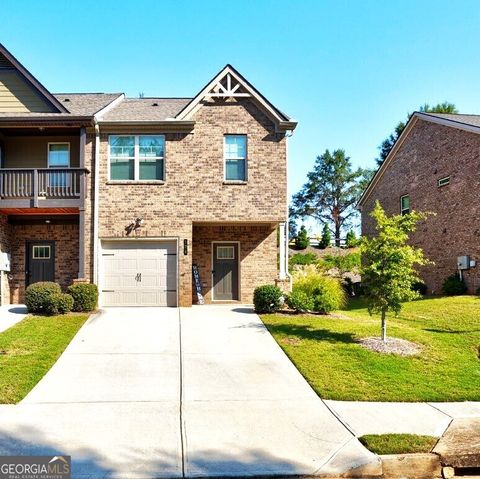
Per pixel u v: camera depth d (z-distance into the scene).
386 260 10.56
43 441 5.77
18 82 16.52
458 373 8.66
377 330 11.66
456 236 19.06
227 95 15.95
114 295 15.66
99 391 7.67
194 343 10.64
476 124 18.19
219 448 5.64
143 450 5.56
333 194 54.34
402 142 23.55
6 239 16.33
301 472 5.09
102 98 18.92
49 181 15.44
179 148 15.88
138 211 15.70
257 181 15.90
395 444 5.66
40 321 12.39
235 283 17.38
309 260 33.25
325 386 7.93
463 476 5.41
